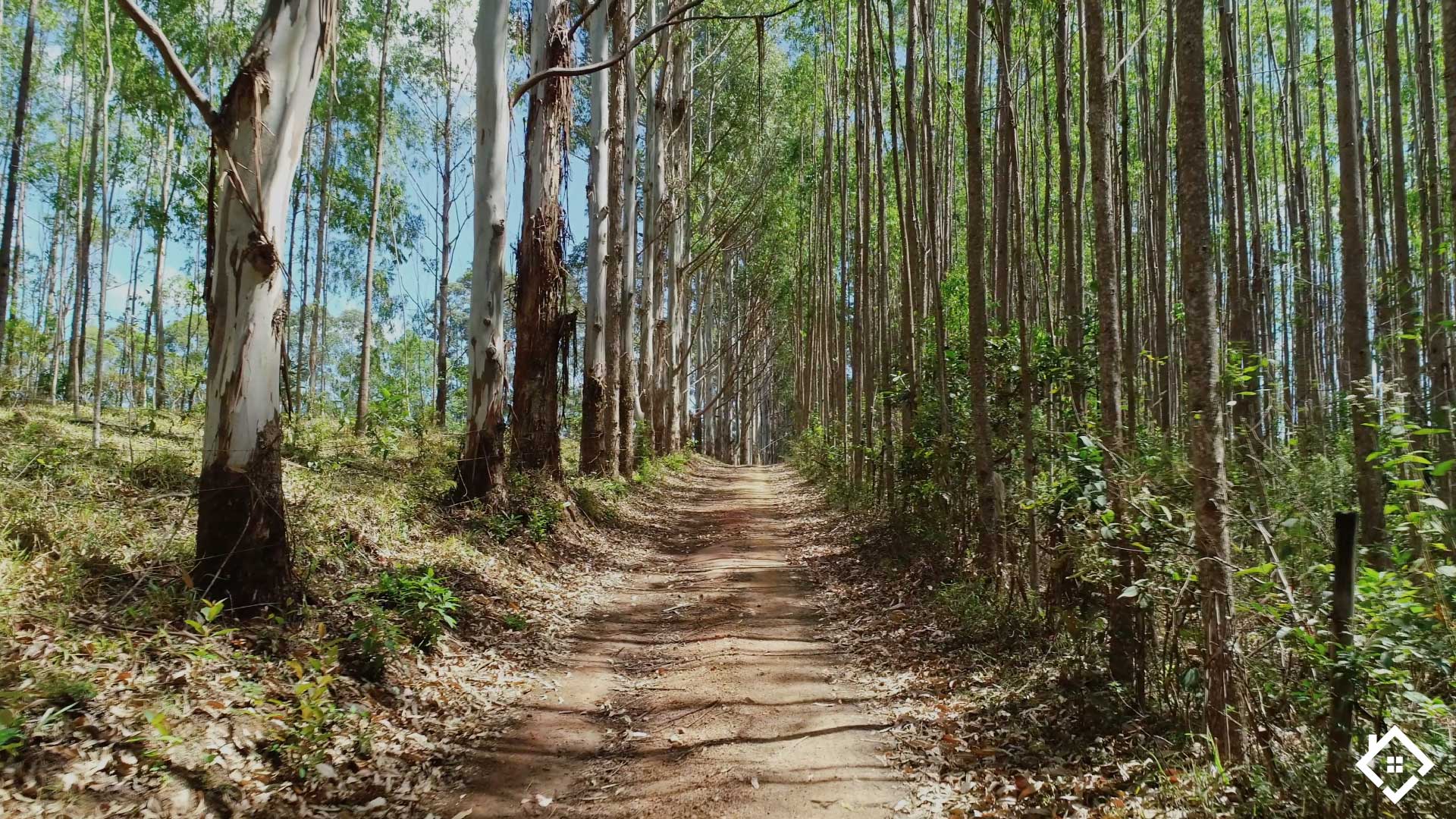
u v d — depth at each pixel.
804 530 15.44
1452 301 12.30
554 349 12.87
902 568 9.98
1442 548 4.35
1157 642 5.29
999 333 10.26
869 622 8.21
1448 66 4.42
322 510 8.12
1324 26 17.06
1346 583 3.53
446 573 8.20
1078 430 6.59
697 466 34.22
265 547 5.70
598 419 17.61
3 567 4.94
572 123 13.39
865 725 5.44
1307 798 3.54
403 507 9.50
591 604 9.24
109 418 13.26
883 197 14.34
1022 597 7.18
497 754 5.06
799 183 26.58
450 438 17.44
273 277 5.74
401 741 4.97
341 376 37.97
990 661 6.35
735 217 30.11
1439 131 13.55
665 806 4.34
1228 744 4.10
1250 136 12.53
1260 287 11.30
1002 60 10.03
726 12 21.94
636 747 5.19
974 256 8.10
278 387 5.87
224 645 5.06
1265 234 17.92
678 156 27.36
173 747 3.93
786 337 47.62
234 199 5.55
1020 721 5.13
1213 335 4.25
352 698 5.20
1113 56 13.26
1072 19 13.43
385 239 25.00
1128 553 4.93
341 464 10.81
